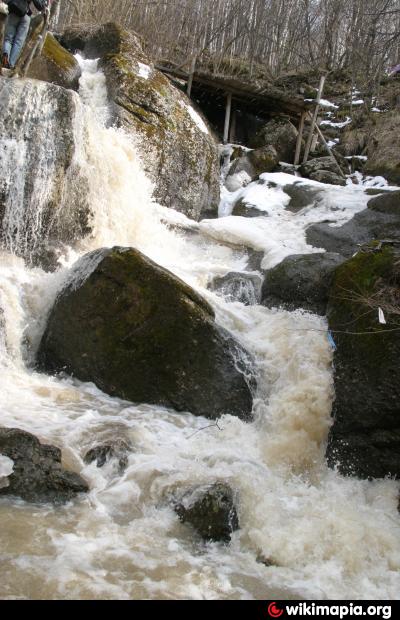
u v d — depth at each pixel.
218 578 3.67
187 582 3.57
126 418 5.45
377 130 14.42
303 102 13.98
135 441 4.99
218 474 4.64
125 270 6.14
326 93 18.42
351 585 3.84
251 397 5.99
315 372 5.98
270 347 6.54
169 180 10.42
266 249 9.11
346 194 10.98
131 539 3.89
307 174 13.07
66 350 6.25
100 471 4.51
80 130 8.16
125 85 10.48
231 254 9.34
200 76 13.23
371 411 5.38
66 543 3.68
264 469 5.09
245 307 7.55
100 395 5.97
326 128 15.80
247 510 4.34
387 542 4.25
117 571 3.54
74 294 6.31
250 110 15.02
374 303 5.80
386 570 4.05
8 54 8.12
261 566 3.90
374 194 10.93
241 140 15.06
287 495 4.75
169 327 5.99
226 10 19.34
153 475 4.51
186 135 10.89
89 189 8.36
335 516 4.43
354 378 5.65
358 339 5.82
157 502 4.33
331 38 20.64
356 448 5.39
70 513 4.02
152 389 5.93
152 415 5.64
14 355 6.22
